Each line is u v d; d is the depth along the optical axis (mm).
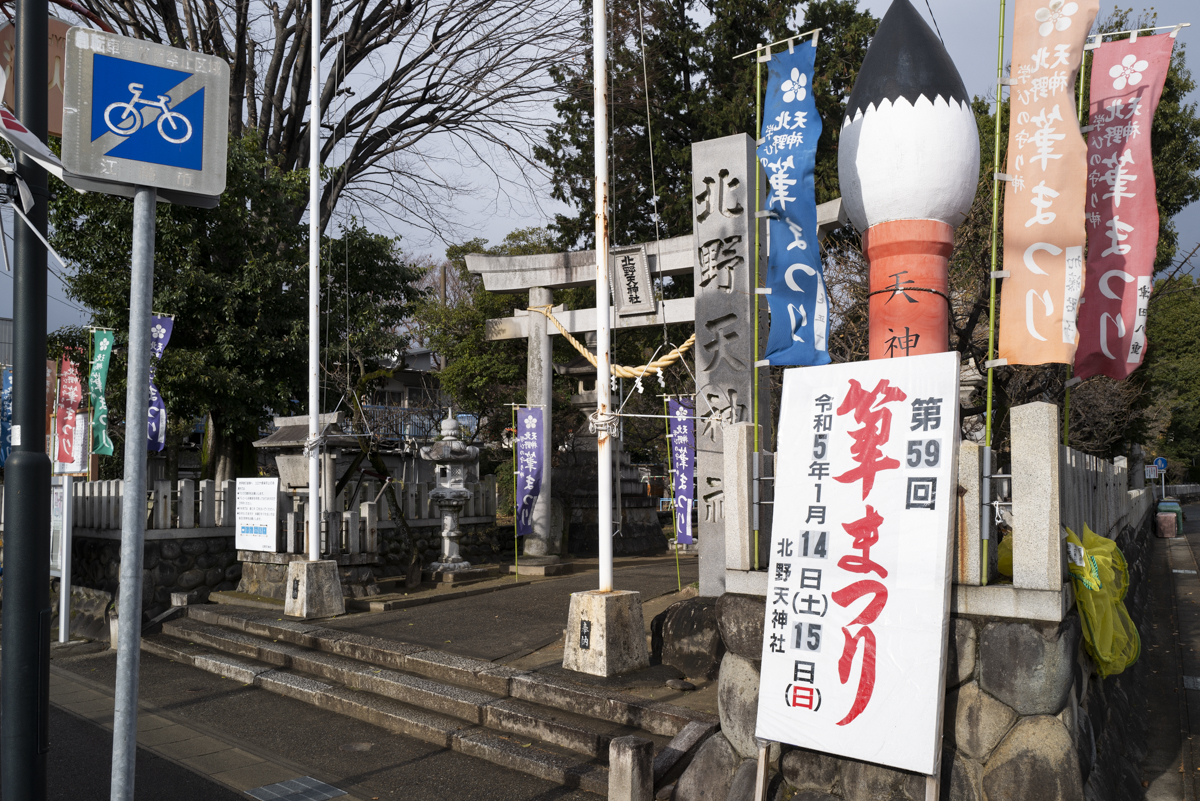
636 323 12359
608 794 5047
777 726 4387
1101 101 5918
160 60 2971
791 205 6145
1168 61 5730
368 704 7270
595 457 18766
